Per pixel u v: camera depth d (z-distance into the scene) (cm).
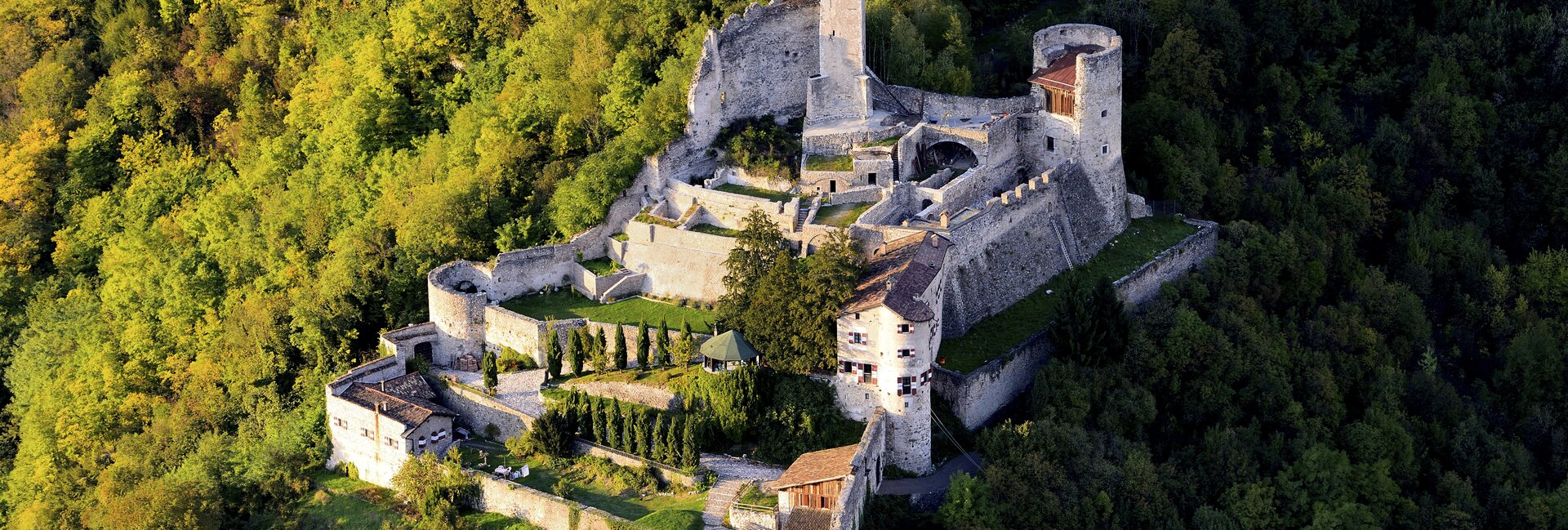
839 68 16925
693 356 14088
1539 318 17812
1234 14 19300
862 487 12244
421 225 15850
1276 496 14312
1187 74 18288
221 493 14100
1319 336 16212
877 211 15212
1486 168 19562
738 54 16825
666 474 12950
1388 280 17875
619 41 17825
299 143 19650
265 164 19388
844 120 16988
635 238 15762
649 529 12112
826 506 11994
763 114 17200
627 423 13175
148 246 19200
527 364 14775
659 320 14962
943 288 14562
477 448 13950
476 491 13225
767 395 13425
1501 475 15675
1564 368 17162
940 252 14188
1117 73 16538
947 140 16388
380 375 14700
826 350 13262
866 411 13288
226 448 14788
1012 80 18700
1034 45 17412
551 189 16488
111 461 16600
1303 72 19938
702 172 16625
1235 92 19325
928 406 13238
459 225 15888
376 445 13850
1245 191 17875
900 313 12788
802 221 15312
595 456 13312
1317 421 15138
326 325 15488
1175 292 15712
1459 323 17762
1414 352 16900
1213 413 14912
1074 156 16550
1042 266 15825
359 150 18575
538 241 15988
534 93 17588
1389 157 19012
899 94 17212
